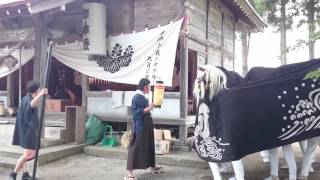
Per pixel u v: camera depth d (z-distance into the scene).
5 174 7.23
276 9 17.80
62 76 12.43
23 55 10.81
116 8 9.95
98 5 9.55
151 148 6.95
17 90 12.15
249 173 7.36
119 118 9.88
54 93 12.50
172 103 9.32
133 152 6.71
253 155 9.38
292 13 17.67
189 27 9.49
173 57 9.12
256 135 6.00
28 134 6.33
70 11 9.76
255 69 6.41
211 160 6.16
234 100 5.95
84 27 9.58
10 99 11.89
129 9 9.81
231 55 13.88
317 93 6.00
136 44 9.62
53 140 9.02
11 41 9.73
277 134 6.04
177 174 7.29
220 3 12.35
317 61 6.07
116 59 9.84
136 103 6.80
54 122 10.14
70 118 9.52
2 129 9.91
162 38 9.30
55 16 9.87
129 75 9.68
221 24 12.63
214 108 6.11
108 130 10.33
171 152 8.70
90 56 10.08
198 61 10.35
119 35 9.83
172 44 9.16
